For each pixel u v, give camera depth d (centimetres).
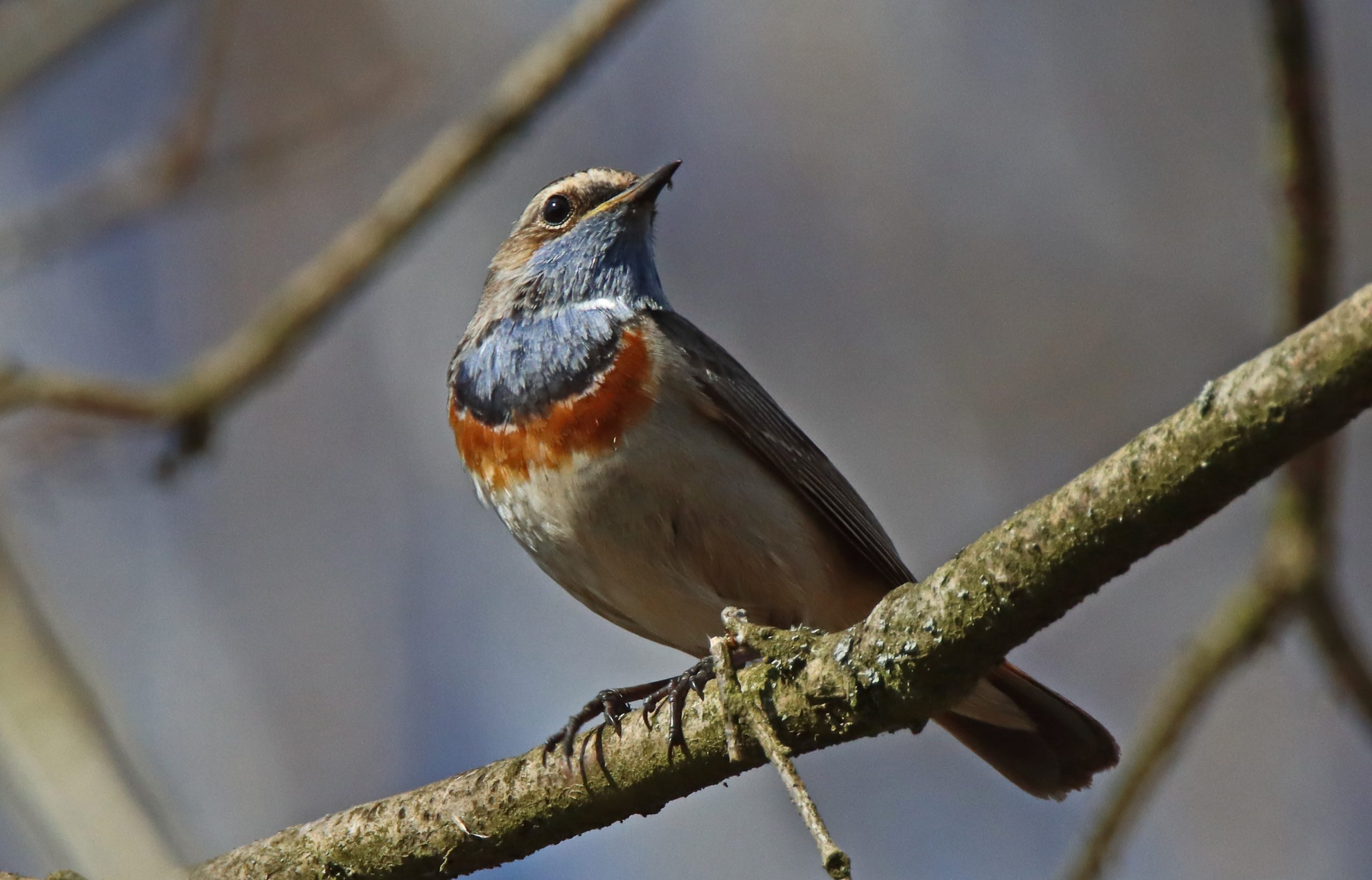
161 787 708
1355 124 1431
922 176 1431
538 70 1059
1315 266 969
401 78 1409
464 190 1080
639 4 1059
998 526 627
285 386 1372
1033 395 1379
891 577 974
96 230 1187
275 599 1299
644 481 893
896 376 1391
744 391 935
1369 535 1370
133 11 1088
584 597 972
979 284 1411
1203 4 1429
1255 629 1009
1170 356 1377
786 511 932
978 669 642
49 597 815
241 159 1282
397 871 765
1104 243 1423
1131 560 598
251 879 773
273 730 1251
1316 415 538
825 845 592
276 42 1423
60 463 1205
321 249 1405
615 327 923
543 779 745
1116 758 915
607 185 1024
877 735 702
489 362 948
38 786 665
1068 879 989
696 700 723
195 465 1124
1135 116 1433
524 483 915
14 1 1072
